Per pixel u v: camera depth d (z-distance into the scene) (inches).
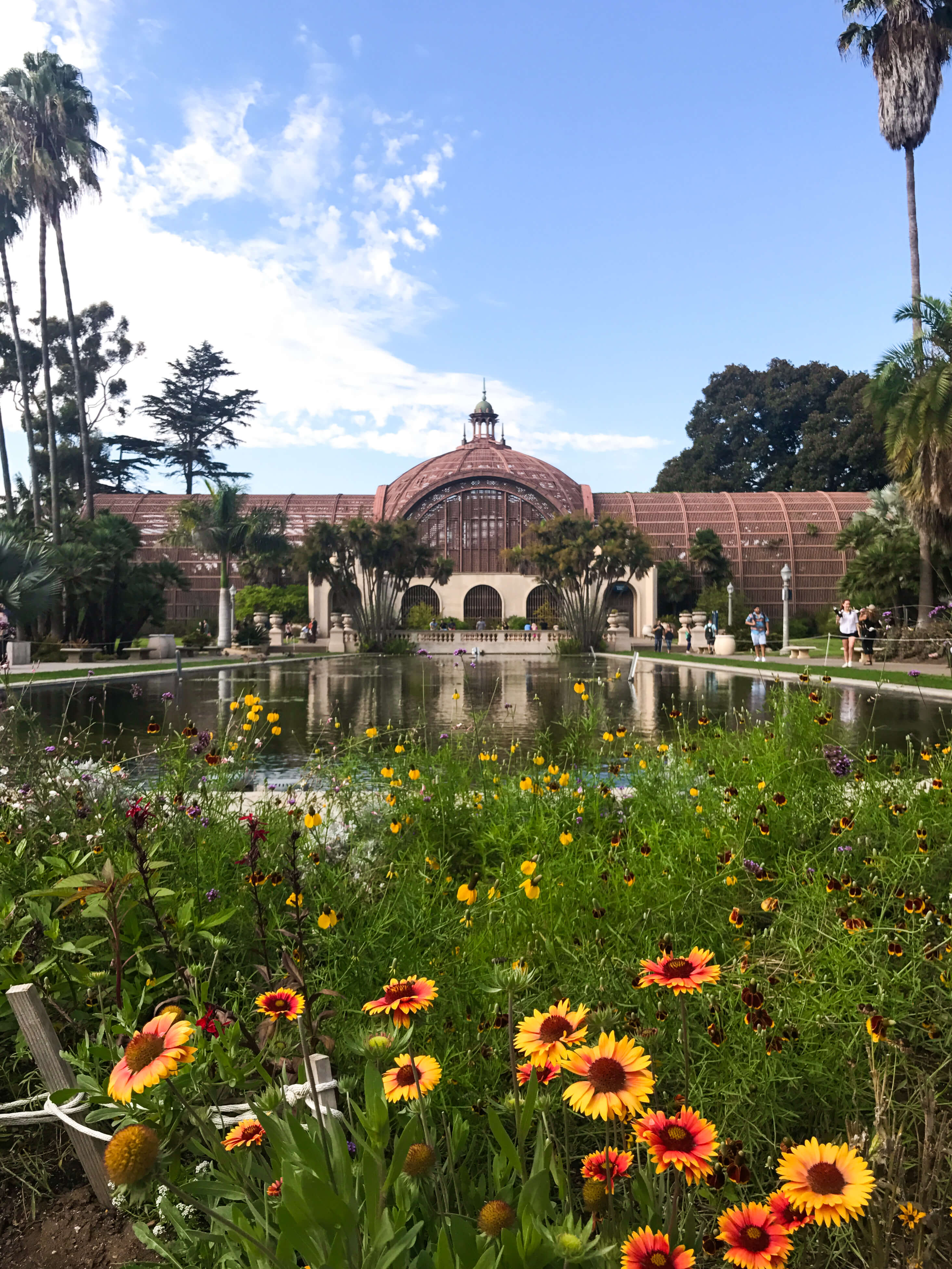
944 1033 89.7
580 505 2310.5
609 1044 48.7
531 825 152.0
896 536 1221.7
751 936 112.7
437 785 177.2
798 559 2261.3
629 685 788.6
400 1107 72.5
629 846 142.3
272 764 335.3
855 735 382.0
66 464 2342.5
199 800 148.4
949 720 450.0
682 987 52.0
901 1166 61.1
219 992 100.9
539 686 791.1
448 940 106.0
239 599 2073.1
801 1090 80.5
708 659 1210.6
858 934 95.8
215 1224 53.3
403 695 692.1
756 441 3024.1
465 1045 83.3
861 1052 84.1
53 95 1223.5
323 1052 75.1
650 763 199.6
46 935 88.8
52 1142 83.8
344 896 112.7
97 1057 71.4
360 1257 43.4
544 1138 52.6
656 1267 42.3
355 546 1642.5
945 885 132.9
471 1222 51.9
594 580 1701.5
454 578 2158.0
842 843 141.7
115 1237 69.3
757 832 144.3
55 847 121.1
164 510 2337.6
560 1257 44.3
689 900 118.6
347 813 160.9
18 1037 86.9
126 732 425.7
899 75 1039.6
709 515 2321.6
